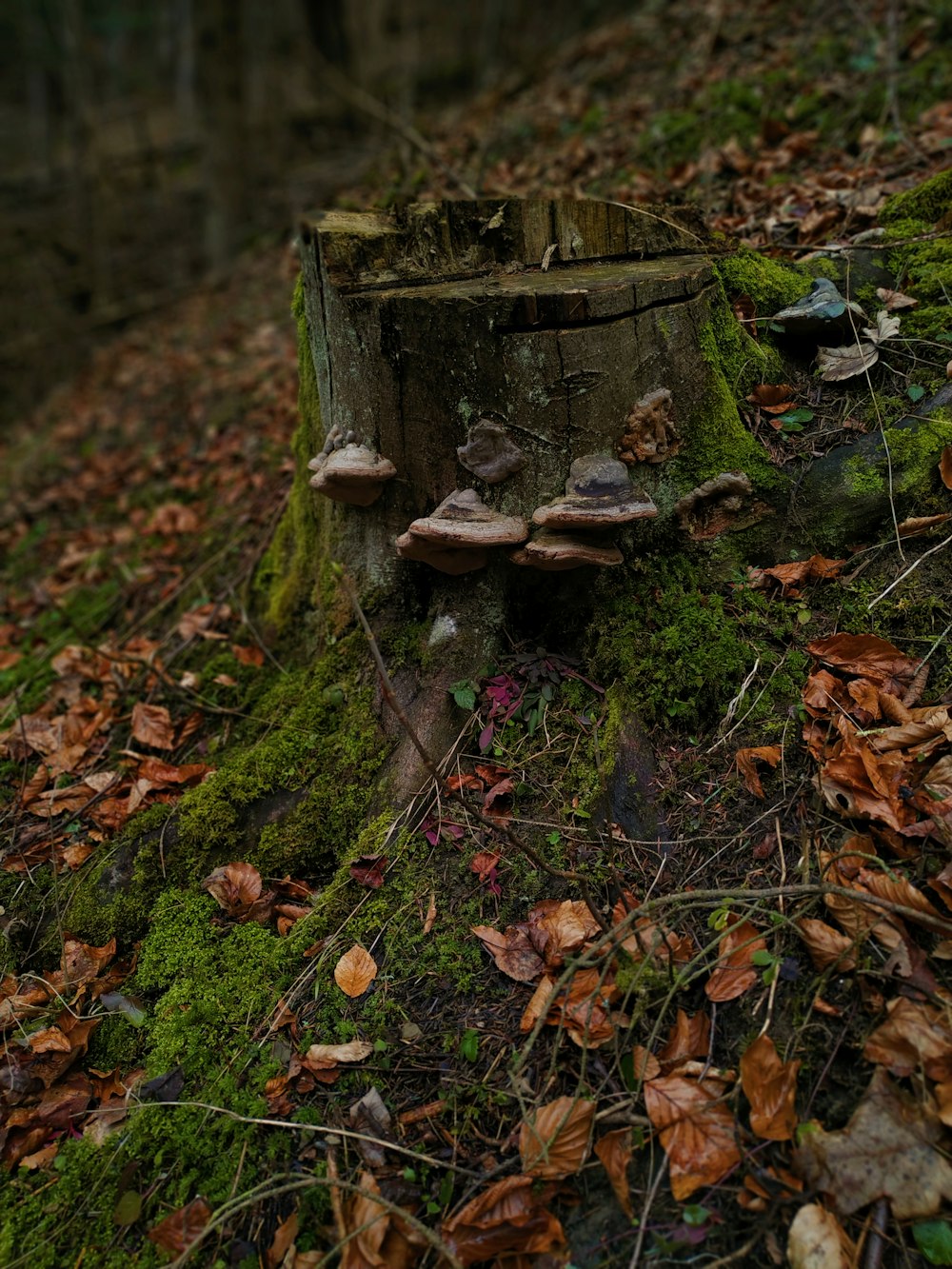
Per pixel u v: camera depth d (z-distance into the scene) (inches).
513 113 129.2
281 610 51.9
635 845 36.5
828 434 43.8
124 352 147.3
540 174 97.5
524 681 42.3
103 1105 35.6
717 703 38.8
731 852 35.3
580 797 38.0
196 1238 30.6
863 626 39.3
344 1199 30.6
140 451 95.3
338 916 38.3
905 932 30.9
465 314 38.6
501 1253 28.8
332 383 43.1
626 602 41.7
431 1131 31.8
